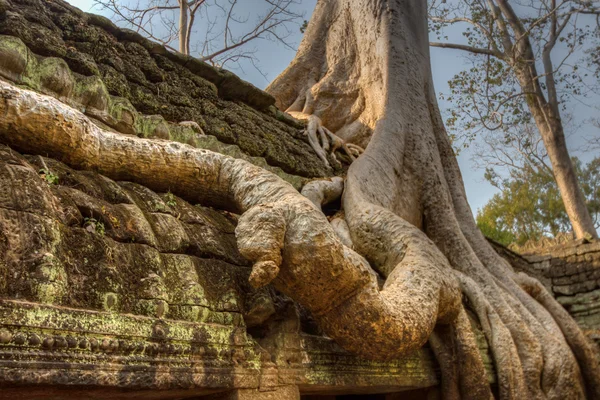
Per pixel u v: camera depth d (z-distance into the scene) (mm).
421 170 6680
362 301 3152
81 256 2492
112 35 4594
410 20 8312
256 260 2844
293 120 6539
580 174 20406
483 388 4441
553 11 13828
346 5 8977
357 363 3717
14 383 2014
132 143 3330
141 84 4602
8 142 2834
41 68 3676
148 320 2547
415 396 4645
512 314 5516
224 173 3572
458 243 6250
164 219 3160
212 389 2775
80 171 3094
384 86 7492
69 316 2256
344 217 5371
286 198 3150
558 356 5375
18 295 2168
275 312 3318
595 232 13789
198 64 5242
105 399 2555
